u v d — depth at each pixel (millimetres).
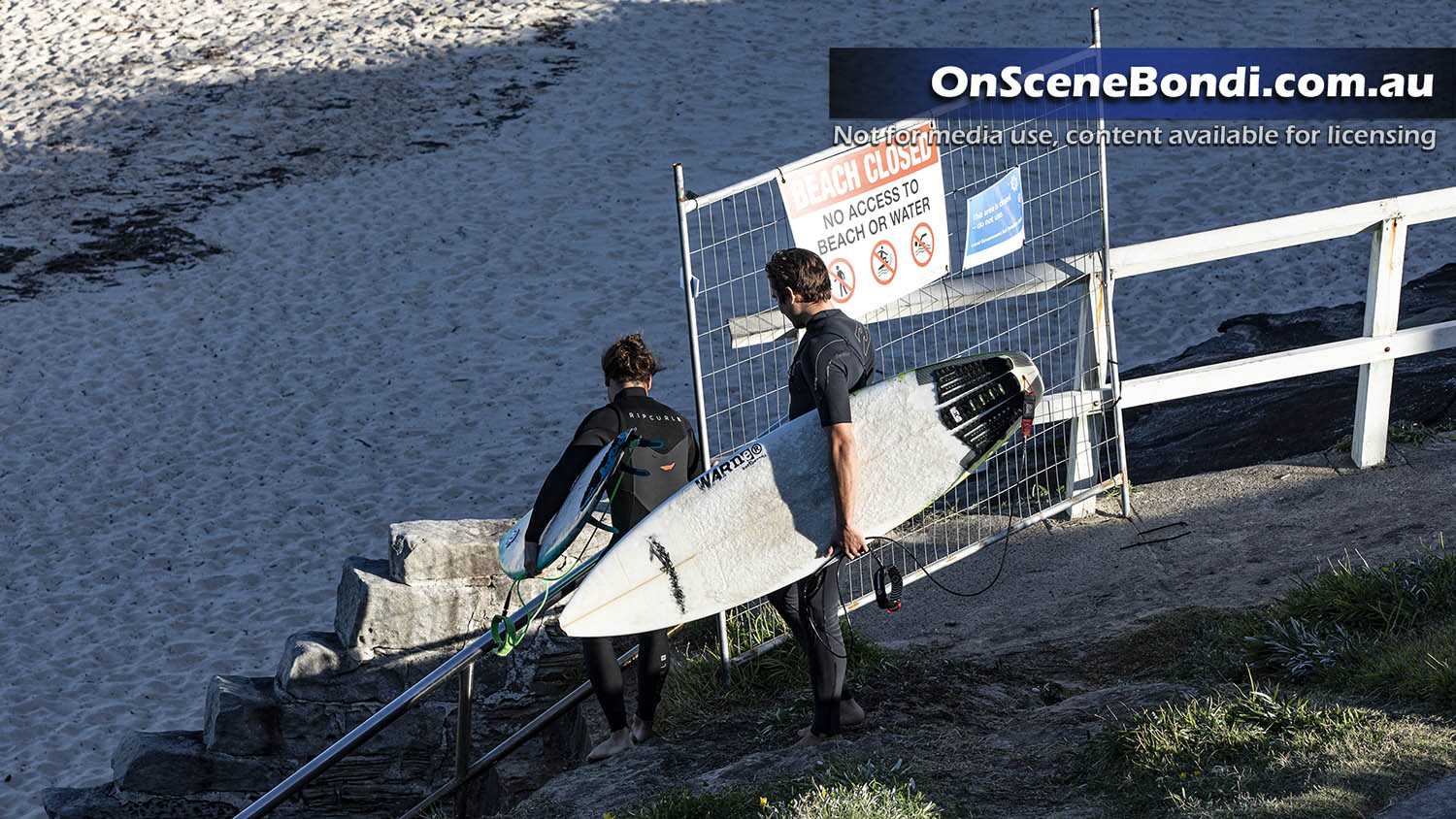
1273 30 80125
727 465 16578
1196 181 62656
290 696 21406
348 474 45406
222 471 45875
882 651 18734
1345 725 13320
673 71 79938
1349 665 15391
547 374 51562
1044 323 49844
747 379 48875
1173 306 52188
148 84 81188
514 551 17516
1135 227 58500
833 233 18750
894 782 14164
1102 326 22281
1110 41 79938
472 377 51625
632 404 17312
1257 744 13305
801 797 13617
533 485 43938
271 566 40031
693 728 18062
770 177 18234
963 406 16734
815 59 80625
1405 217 22234
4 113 78312
